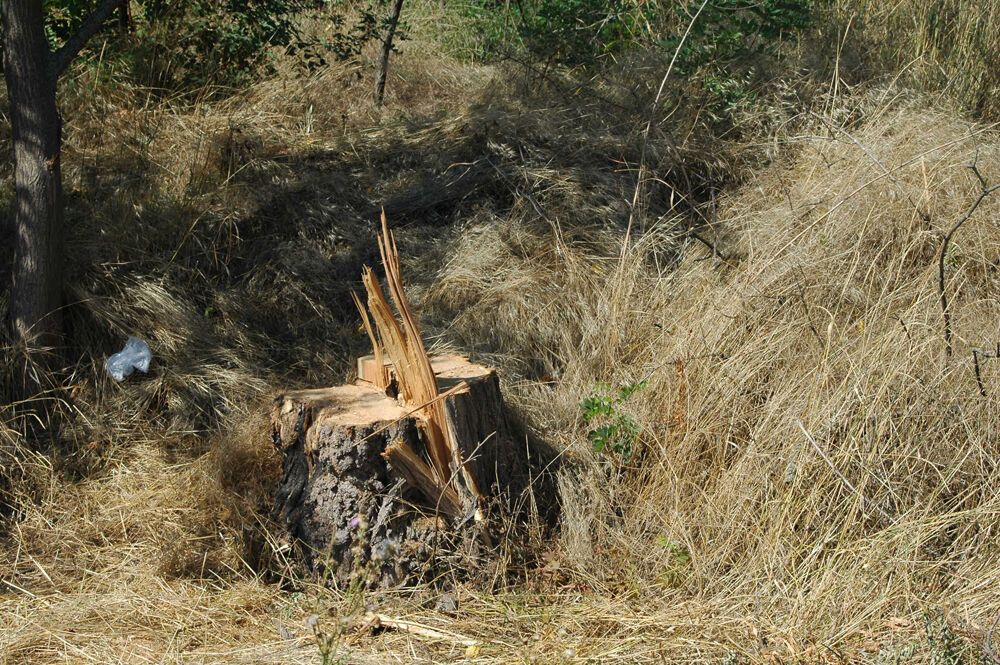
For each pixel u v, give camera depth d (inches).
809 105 274.4
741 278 189.8
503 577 142.8
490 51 336.5
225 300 210.2
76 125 243.3
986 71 294.5
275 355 207.2
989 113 281.4
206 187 231.1
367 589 140.0
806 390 155.9
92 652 128.3
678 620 131.2
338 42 297.0
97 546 159.2
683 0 288.8
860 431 145.3
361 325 211.0
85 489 172.7
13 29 174.1
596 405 163.3
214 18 279.7
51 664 126.2
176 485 171.9
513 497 152.3
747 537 142.0
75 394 187.8
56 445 180.7
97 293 200.5
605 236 226.8
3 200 210.4
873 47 302.2
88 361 193.3
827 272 185.8
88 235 209.3
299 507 147.0
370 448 140.5
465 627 133.1
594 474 160.1
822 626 126.6
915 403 148.6
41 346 184.2
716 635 126.9
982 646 115.3
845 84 273.4
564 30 292.8
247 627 135.7
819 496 142.4
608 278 210.4
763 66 284.4
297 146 253.9
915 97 264.8
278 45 290.2
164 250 215.2
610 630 131.6
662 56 281.1
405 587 140.8
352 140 256.1
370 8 316.2
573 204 233.1
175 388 191.6
